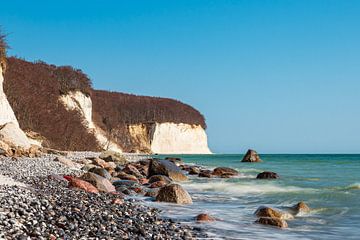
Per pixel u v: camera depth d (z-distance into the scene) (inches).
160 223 460.8
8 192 508.1
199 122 5526.6
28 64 3427.7
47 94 3198.8
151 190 742.5
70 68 3789.4
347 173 1441.9
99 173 986.7
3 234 310.8
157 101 5674.2
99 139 3858.3
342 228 470.9
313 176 1277.1
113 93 5506.9
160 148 4849.9
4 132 1605.6
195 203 676.1
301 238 418.3
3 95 2012.8
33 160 1277.1
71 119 3235.7
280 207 601.3
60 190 645.9
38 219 386.9
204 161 2746.1
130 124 4918.8
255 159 2551.7
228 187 936.3
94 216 444.5
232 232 437.1
